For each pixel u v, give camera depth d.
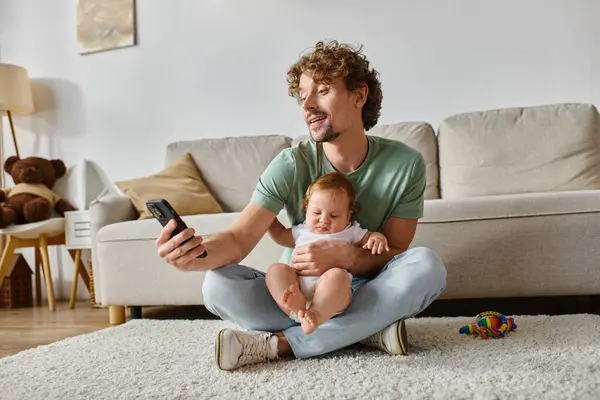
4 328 2.53
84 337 2.03
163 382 1.36
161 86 3.54
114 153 3.62
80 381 1.41
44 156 3.76
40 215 3.25
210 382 1.33
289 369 1.40
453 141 2.90
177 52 3.51
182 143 3.31
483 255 2.16
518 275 2.15
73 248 3.13
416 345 1.62
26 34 3.80
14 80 3.47
